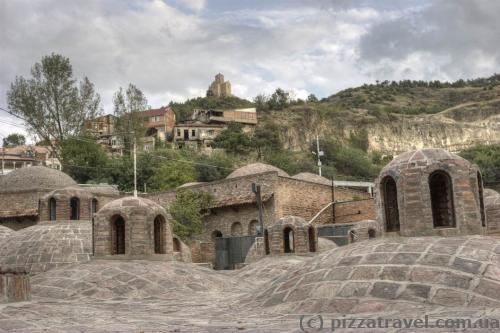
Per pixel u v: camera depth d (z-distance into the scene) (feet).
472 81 612.70
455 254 38.73
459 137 419.95
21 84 202.18
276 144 334.03
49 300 55.01
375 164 356.38
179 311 46.06
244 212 143.95
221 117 366.02
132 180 215.92
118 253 67.00
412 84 613.93
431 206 44.16
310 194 146.72
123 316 43.21
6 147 335.26
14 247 81.82
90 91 212.64
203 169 240.94
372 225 99.60
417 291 36.04
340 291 38.75
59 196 86.07
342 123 410.52
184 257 107.34
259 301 44.75
